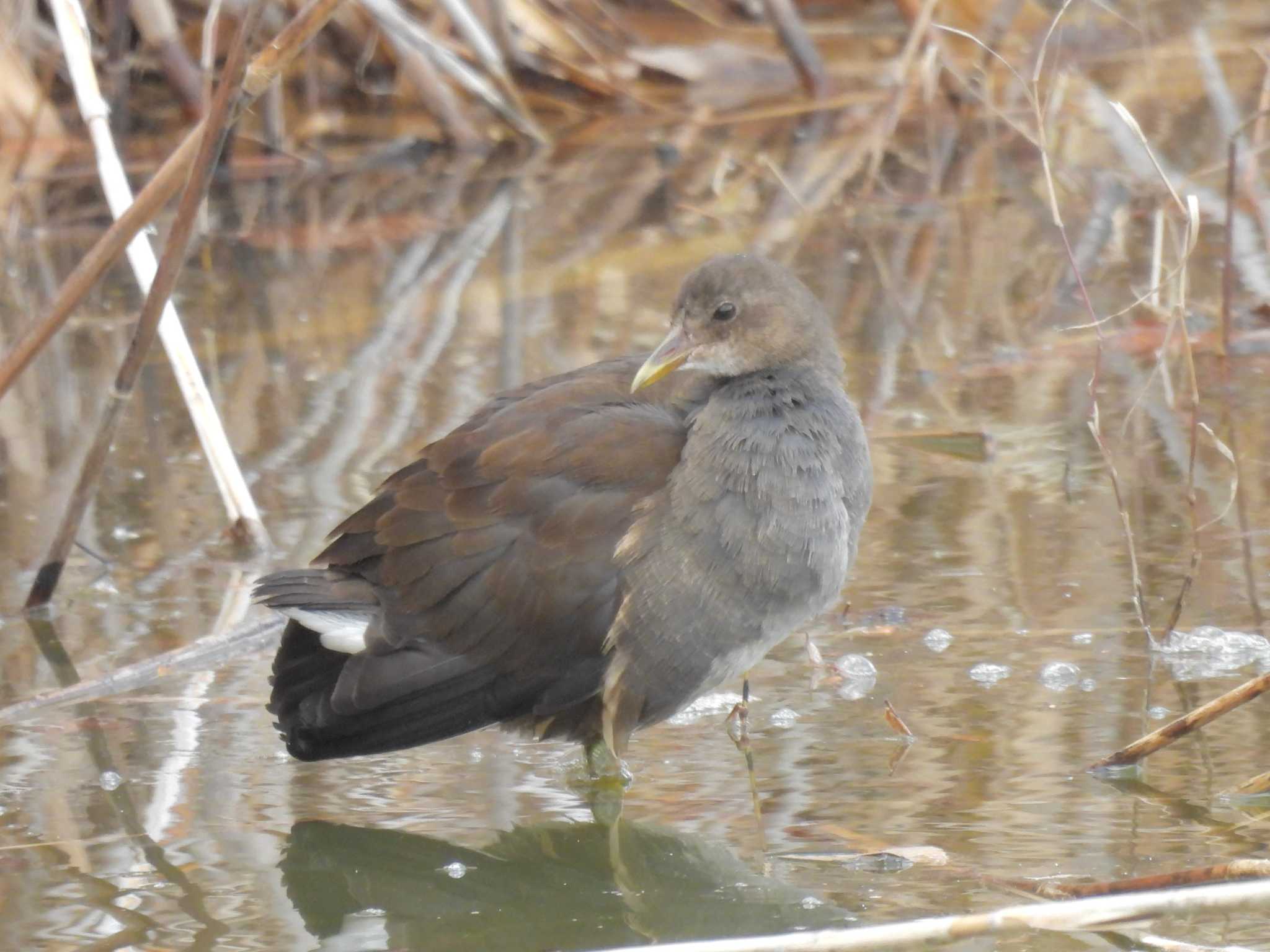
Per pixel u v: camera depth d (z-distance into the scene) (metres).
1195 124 18.52
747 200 17.55
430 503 8.39
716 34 20.67
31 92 18.45
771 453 8.19
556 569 8.16
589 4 20.16
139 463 12.12
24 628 9.90
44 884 7.35
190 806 8.06
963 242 16.08
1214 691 8.73
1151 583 9.92
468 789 8.30
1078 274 10.26
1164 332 13.60
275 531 10.85
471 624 8.24
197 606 10.06
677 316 8.91
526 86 20.00
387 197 18.02
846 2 21.45
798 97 20.05
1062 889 6.88
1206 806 7.66
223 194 18.25
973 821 7.61
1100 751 8.20
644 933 7.12
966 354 13.49
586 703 8.42
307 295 15.41
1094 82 20.08
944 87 19.34
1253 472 11.24
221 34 18.70
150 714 8.95
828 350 8.90
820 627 9.65
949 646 9.37
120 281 15.98
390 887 7.41
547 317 14.51
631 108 20.05
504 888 7.42
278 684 8.30
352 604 8.36
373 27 19.47
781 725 8.68
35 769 8.37
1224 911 6.70
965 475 11.50
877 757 8.27
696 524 8.11
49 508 11.48
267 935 6.96
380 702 8.13
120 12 18.27
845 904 6.99
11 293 15.57
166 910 7.15
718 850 7.48
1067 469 11.33
